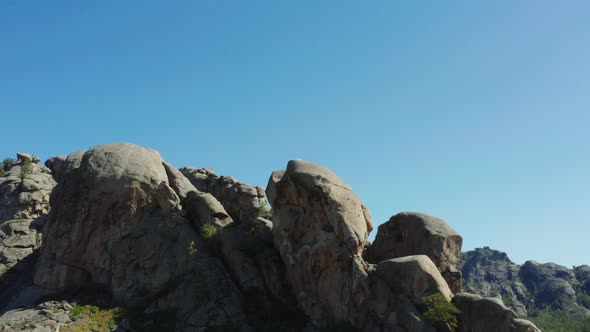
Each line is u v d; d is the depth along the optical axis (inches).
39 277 2576.3
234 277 2458.2
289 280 2425.0
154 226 2628.0
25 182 3577.8
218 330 2146.9
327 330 2132.1
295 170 2415.1
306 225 2377.0
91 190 2672.2
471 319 1908.2
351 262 2196.1
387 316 2005.4
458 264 2345.0
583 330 4985.2
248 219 2704.2
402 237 2470.5
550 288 6766.7
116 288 2482.8
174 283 2396.7
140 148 2901.1
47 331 2138.3
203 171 3489.2
